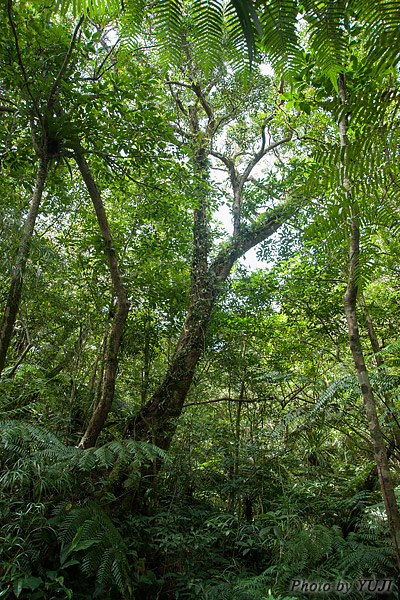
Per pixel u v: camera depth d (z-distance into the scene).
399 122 1.66
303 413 4.85
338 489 5.04
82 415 6.04
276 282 6.93
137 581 3.81
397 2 0.77
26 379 5.04
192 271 7.97
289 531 3.91
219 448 5.36
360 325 6.48
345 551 3.68
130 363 7.25
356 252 3.07
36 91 4.30
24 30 4.16
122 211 7.82
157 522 4.31
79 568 3.59
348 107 1.67
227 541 4.79
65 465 3.73
